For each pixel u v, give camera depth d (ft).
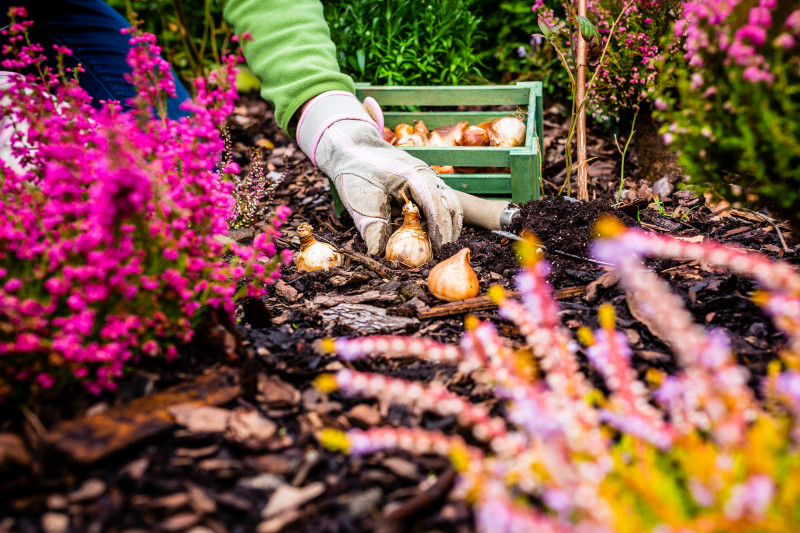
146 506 1.77
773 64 1.97
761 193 2.12
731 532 1.38
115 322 1.90
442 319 2.41
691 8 2.11
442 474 1.84
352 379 1.77
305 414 2.01
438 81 4.06
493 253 2.69
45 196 2.06
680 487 1.70
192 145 2.07
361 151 2.86
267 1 3.02
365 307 2.49
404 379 2.13
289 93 2.97
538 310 1.79
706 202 3.06
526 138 3.08
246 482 1.84
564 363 1.82
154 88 2.12
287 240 3.03
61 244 1.88
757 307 2.27
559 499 1.39
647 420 1.67
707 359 1.53
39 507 1.76
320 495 1.81
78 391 1.97
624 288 2.39
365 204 2.81
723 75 2.06
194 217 2.10
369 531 1.74
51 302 1.89
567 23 3.33
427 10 3.99
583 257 2.62
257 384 2.06
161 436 1.90
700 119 2.06
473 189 3.08
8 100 2.55
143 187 1.84
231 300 2.16
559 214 2.75
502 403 2.03
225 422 1.94
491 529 1.36
